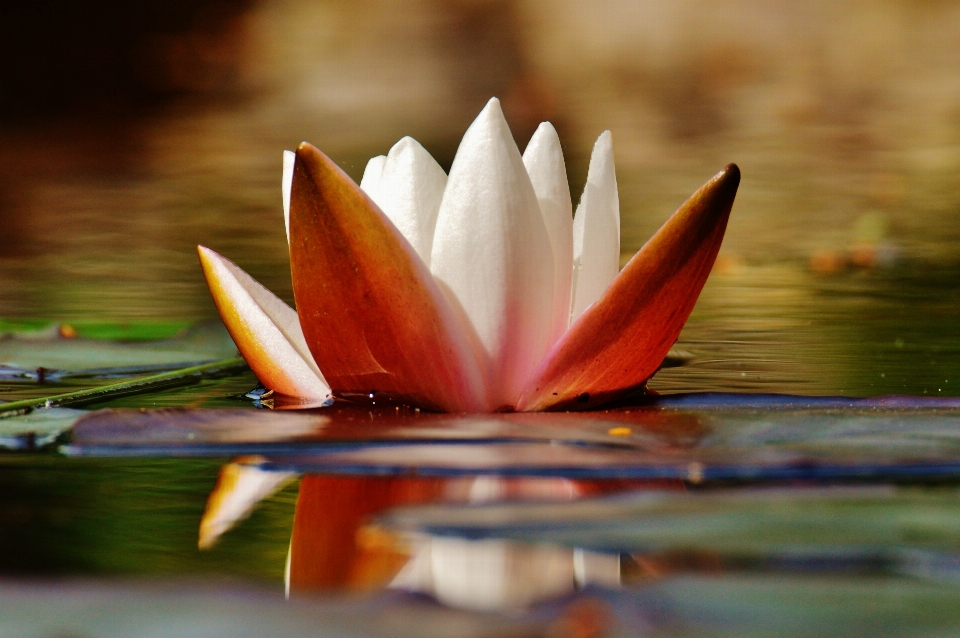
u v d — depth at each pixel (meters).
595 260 1.01
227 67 6.20
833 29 6.67
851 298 1.42
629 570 0.91
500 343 1.00
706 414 0.99
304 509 0.95
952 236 2.01
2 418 1.02
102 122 4.80
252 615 0.89
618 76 5.92
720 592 0.90
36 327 1.16
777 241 2.02
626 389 1.01
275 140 4.03
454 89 5.57
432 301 0.99
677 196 2.62
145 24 6.72
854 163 3.28
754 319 1.24
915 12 6.90
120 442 0.97
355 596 0.90
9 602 0.90
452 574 0.91
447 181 1.00
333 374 1.00
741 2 7.10
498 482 0.95
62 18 6.56
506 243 1.00
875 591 0.90
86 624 0.89
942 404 1.00
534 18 7.04
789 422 0.98
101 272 1.68
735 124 4.35
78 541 0.94
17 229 2.25
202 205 2.62
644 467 0.95
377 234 0.99
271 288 1.41
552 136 1.01
